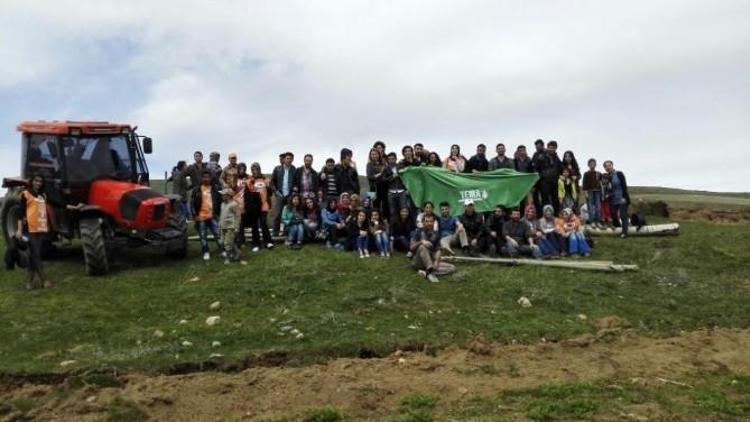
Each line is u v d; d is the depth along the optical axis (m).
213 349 9.06
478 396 7.59
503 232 14.22
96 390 7.75
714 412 7.22
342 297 11.35
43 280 11.75
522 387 7.87
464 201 15.23
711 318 11.14
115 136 13.49
